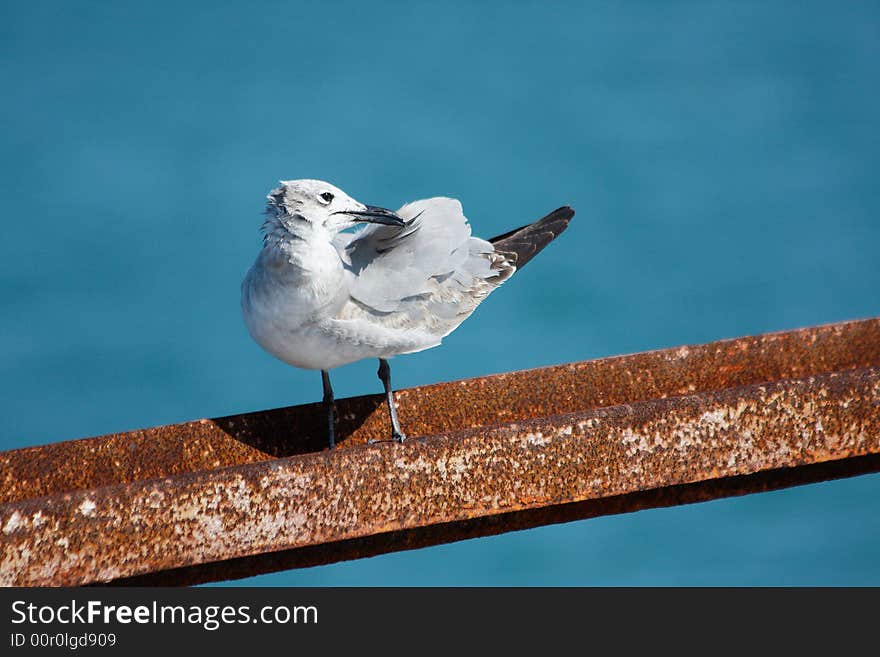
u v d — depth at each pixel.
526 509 10.19
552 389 12.16
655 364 12.27
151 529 8.48
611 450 9.53
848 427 9.94
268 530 8.78
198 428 11.13
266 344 11.74
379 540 9.90
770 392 9.81
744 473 9.78
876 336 12.71
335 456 8.97
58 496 8.30
